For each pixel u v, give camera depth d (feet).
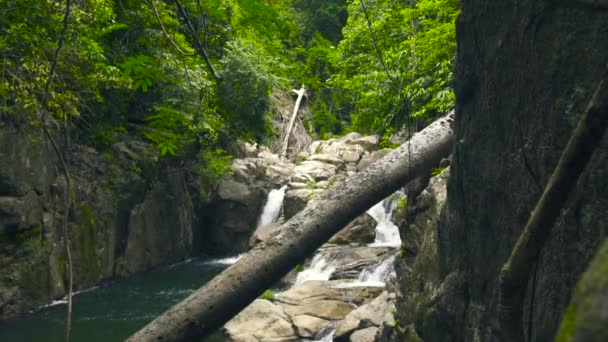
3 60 29.94
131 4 17.70
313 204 12.72
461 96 10.20
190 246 59.67
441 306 12.20
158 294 42.04
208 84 25.32
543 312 7.64
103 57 31.40
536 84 7.80
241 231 62.54
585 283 1.31
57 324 33.37
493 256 9.54
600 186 6.45
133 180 48.01
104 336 31.53
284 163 71.05
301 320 31.55
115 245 46.37
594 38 6.70
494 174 9.19
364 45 28.25
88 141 43.88
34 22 27.81
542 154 7.72
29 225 35.91
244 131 48.70
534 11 7.73
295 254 12.05
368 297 35.76
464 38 9.85
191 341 11.25
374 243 51.80
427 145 14.40
